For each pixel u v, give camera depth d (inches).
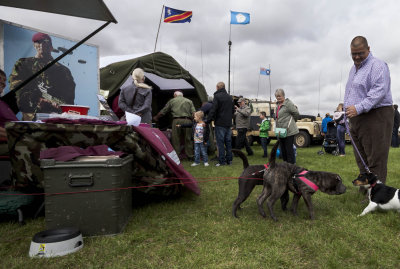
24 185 105.4
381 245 85.8
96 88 203.6
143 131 119.3
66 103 180.2
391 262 76.6
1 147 112.7
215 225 105.3
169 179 128.0
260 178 117.1
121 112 259.0
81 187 90.6
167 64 305.4
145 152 117.6
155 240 92.9
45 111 166.6
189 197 145.6
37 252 79.0
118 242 87.5
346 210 122.8
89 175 90.4
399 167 235.6
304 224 106.0
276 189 110.7
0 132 111.8
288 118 201.0
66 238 80.8
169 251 84.0
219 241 91.6
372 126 126.6
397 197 109.8
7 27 147.9
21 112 153.5
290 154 203.3
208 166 254.4
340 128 332.8
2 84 143.2
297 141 467.2
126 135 111.5
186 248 87.4
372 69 124.3
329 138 355.9
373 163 129.8
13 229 102.3
